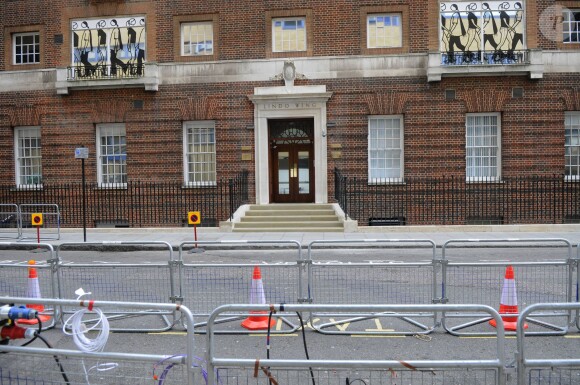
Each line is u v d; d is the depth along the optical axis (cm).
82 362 450
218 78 2106
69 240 1788
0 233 2031
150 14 2131
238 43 2103
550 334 697
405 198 2050
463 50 2027
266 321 745
